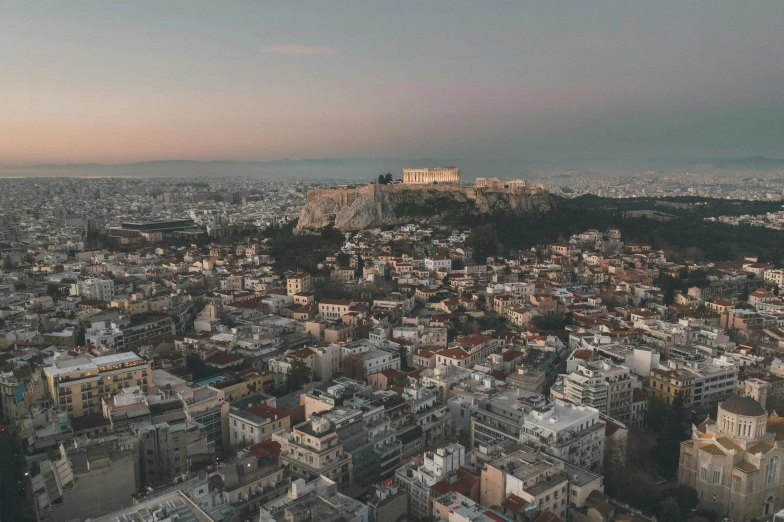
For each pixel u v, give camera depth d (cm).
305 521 15100
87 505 16788
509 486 17338
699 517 18888
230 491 16788
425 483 18638
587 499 17700
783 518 15938
